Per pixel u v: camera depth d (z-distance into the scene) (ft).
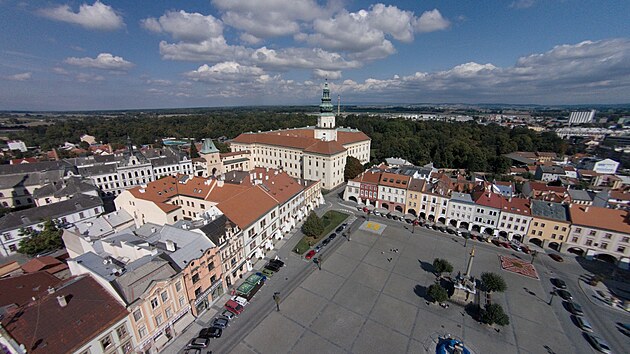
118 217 273.13
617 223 233.76
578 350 157.28
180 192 306.35
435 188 316.60
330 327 171.32
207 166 496.23
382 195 350.02
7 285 158.40
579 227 244.01
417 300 194.70
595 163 495.00
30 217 257.75
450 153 571.69
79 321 126.52
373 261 240.32
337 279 216.13
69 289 139.23
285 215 289.74
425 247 263.49
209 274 184.65
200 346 154.51
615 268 230.27
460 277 204.13
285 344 159.33
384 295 199.11
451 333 167.63
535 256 246.88
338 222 314.76
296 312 182.70
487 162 542.16
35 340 115.96
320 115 494.59
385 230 296.71
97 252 194.08
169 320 158.30
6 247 245.04
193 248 177.37
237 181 336.08
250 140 542.57
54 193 320.70
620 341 163.02
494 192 320.29
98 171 395.75
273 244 264.72
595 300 195.52
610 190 382.22
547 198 309.01
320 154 430.20
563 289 203.72
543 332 168.86
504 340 162.91
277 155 510.99
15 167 399.44
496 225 281.95
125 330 137.59
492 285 190.80
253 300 193.06
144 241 190.29
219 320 171.32
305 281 213.25
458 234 286.66
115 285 140.26
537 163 549.13
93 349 124.77
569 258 245.24
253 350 155.43
